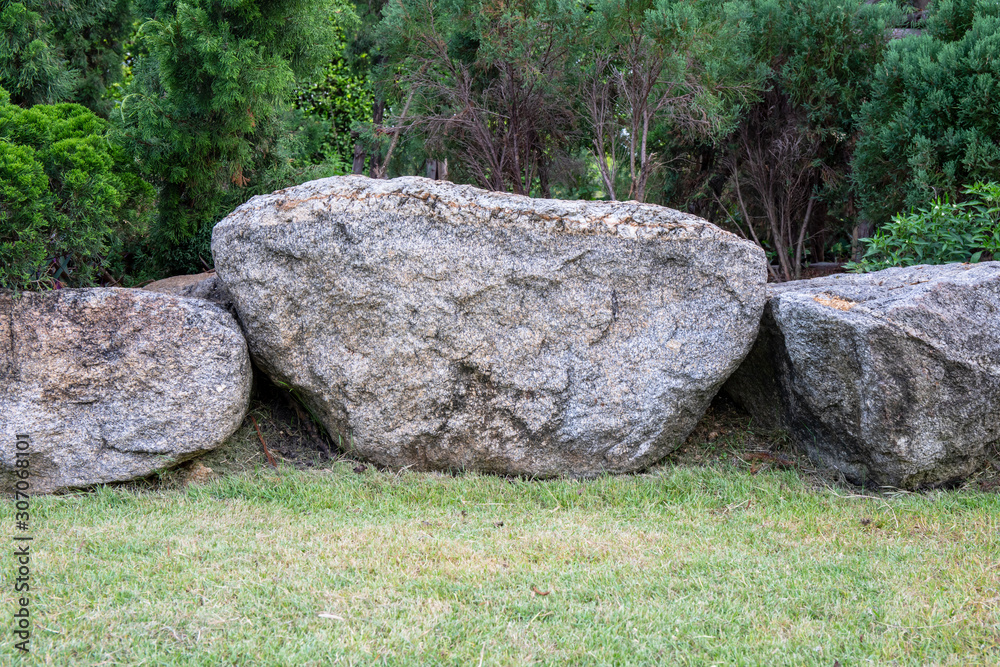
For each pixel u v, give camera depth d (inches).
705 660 116.2
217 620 123.2
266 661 113.3
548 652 117.8
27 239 184.1
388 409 197.6
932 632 123.1
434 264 193.0
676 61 253.1
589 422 200.1
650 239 198.5
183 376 189.5
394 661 114.5
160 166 276.4
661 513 184.2
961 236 230.2
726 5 272.5
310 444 213.3
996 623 123.6
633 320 200.5
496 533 167.5
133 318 188.9
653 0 258.8
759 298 203.5
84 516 171.0
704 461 212.2
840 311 186.7
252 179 320.5
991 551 152.8
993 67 230.7
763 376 219.1
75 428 183.5
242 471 200.4
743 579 142.9
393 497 188.5
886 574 144.1
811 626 126.0
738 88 277.4
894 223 250.7
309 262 193.2
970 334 183.9
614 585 140.7
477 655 117.2
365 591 135.8
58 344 183.2
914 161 240.7
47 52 277.4
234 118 277.4
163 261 310.7
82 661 111.9
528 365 198.2
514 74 279.3
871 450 188.5
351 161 552.7
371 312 194.1
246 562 147.9
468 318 195.6
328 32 301.4
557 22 268.2
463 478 199.9
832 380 191.6
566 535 165.3
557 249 196.2
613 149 298.2
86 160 194.9
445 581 140.6
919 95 248.8
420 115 289.9
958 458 189.9
